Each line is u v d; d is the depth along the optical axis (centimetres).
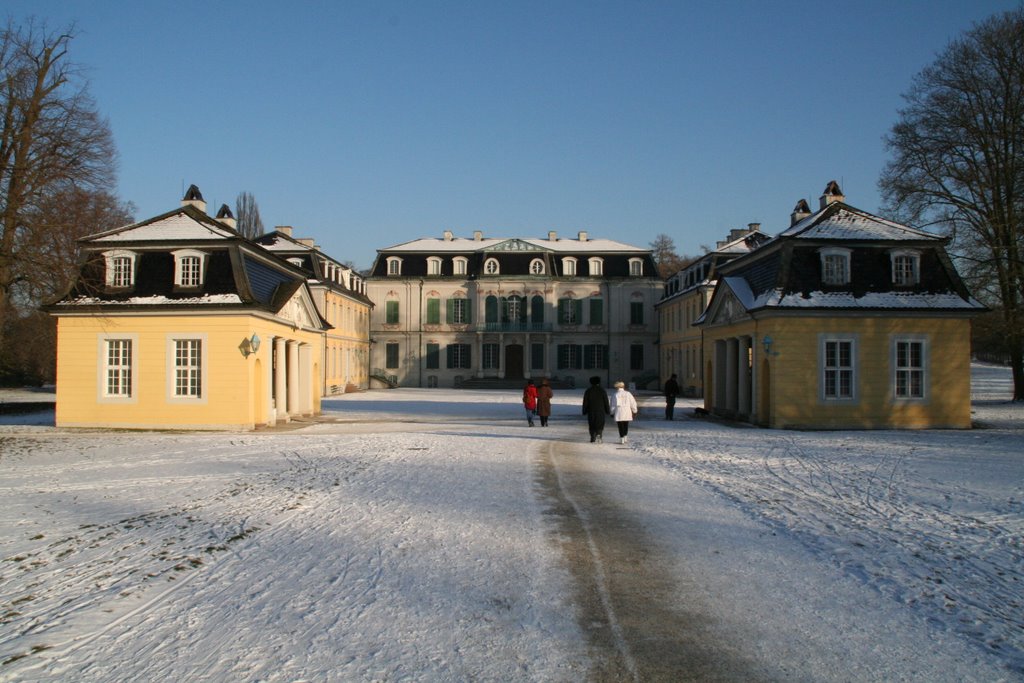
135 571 850
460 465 1734
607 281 7338
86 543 981
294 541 984
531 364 7288
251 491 1376
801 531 1045
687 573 837
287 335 3275
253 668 573
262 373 2992
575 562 878
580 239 7894
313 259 5688
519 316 7275
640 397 5712
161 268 2931
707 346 3762
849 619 691
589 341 7319
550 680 550
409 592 764
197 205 3412
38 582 812
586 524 1082
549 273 7212
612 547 950
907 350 2912
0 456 1952
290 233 6488
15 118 3102
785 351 2869
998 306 3662
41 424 3147
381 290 7381
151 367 2862
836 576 830
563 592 766
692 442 2312
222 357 2834
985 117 3572
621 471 1634
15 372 5794
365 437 2505
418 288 7356
